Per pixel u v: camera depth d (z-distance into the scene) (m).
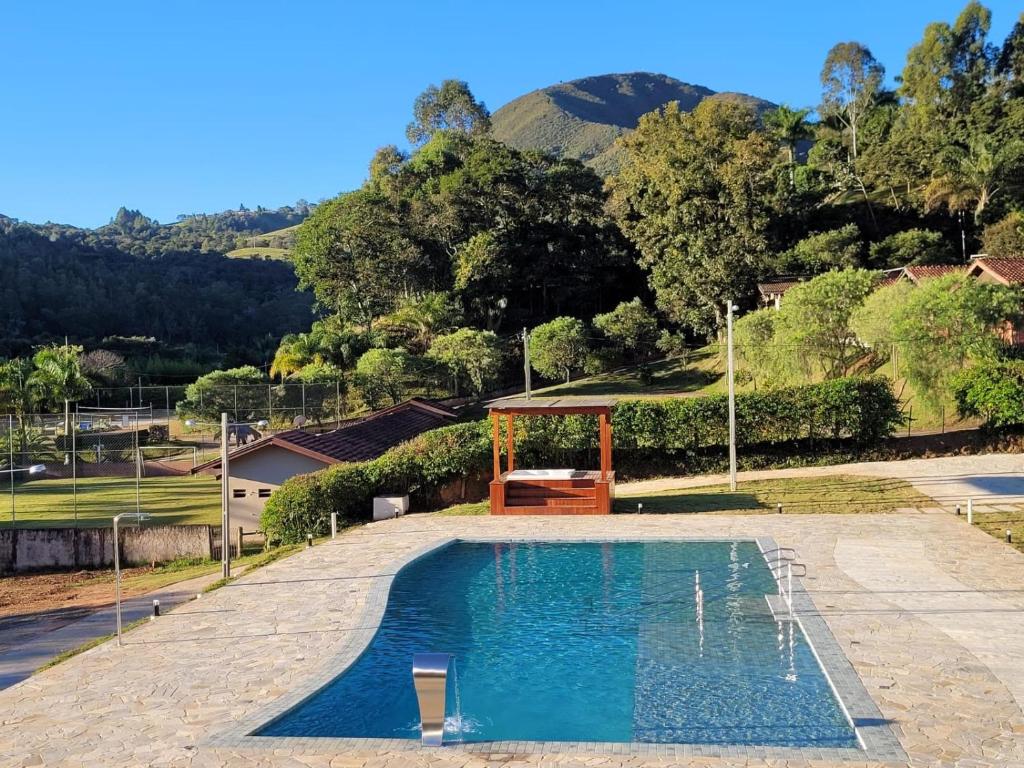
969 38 89.62
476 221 80.94
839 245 65.75
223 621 15.09
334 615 15.19
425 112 116.88
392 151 104.06
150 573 24.30
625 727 10.34
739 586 16.64
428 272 81.81
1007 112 78.69
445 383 60.59
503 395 63.41
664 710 10.77
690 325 66.56
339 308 85.12
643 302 79.38
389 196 88.00
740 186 63.62
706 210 65.25
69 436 51.22
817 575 16.84
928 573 16.72
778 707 10.69
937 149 75.44
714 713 10.60
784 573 17.16
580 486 25.97
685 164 67.75
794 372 37.12
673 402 30.80
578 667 12.57
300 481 25.70
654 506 25.53
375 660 13.04
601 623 14.71
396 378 57.94
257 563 20.62
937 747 9.13
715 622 14.43
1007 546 18.86
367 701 11.35
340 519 25.59
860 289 37.03
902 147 78.56
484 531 22.62
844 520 22.17
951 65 89.06
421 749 9.50
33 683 12.10
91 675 12.36
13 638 17.41
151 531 25.61
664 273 66.94
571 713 10.87
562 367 62.09
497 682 12.05
